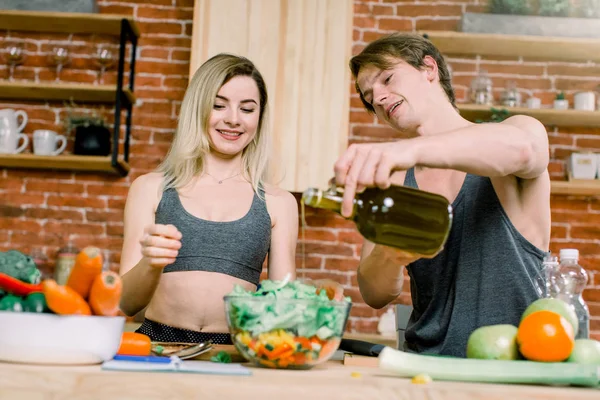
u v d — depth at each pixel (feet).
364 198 3.24
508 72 11.91
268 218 5.87
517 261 4.09
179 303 5.51
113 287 2.79
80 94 11.47
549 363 2.82
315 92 10.64
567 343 2.91
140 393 2.47
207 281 5.51
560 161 11.70
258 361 3.05
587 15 11.37
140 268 4.48
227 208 5.78
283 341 2.96
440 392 2.50
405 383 2.63
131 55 11.86
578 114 11.16
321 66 10.68
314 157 10.55
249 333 2.99
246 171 6.10
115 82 11.79
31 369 2.49
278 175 10.51
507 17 11.38
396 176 4.80
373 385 2.50
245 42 10.65
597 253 11.47
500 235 4.15
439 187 4.50
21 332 2.72
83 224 11.46
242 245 5.64
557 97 11.45
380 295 4.70
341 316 3.06
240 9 10.70
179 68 11.93
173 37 11.99
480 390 2.51
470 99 11.51
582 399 2.48
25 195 11.48
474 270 4.17
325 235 11.53
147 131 11.75
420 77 4.73
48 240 11.39
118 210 11.52
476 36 11.23
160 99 11.84
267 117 6.19
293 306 2.98
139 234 5.65
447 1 12.01
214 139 5.83
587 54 11.68
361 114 11.80
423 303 4.48
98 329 2.80
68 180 11.57
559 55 11.79
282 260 5.89
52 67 11.80
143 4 12.04
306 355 2.99
